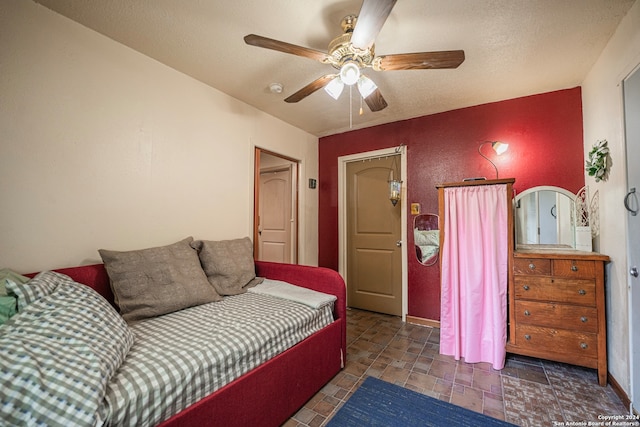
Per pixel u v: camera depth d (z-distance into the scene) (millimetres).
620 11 1500
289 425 1439
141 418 927
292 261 3568
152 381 986
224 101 2527
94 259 1695
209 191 2395
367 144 3424
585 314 1854
